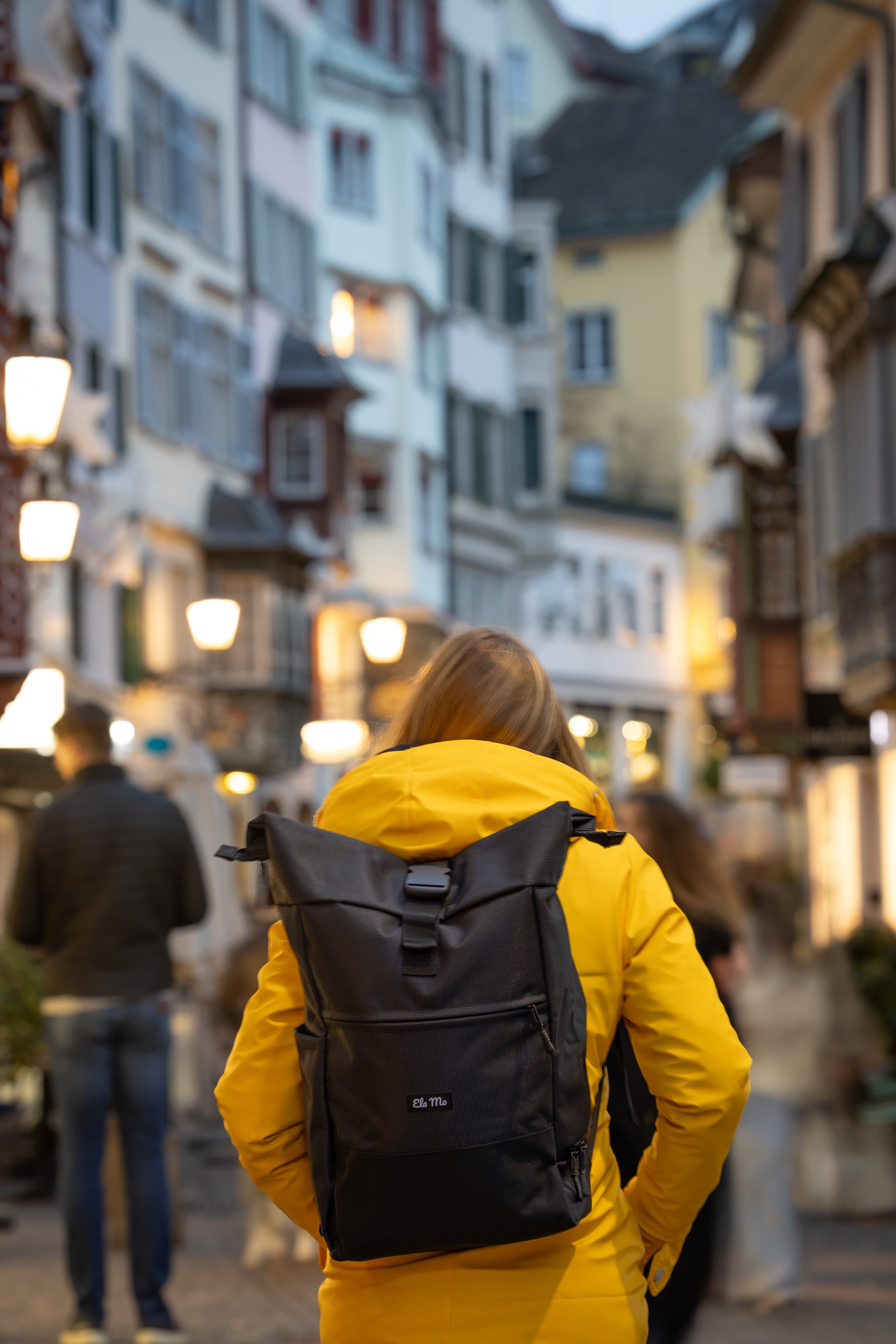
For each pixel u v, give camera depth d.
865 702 24.25
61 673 14.91
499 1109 2.87
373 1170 2.88
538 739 3.32
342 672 43.91
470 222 52.12
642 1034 3.09
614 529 60.84
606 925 3.06
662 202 65.06
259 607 37.44
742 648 30.80
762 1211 8.79
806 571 30.56
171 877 7.67
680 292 64.75
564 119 69.88
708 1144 3.08
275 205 41.12
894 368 23.11
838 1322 8.44
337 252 44.75
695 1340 8.00
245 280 39.38
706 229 65.50
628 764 60.41
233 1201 12.95
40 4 20.62
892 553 22.77
